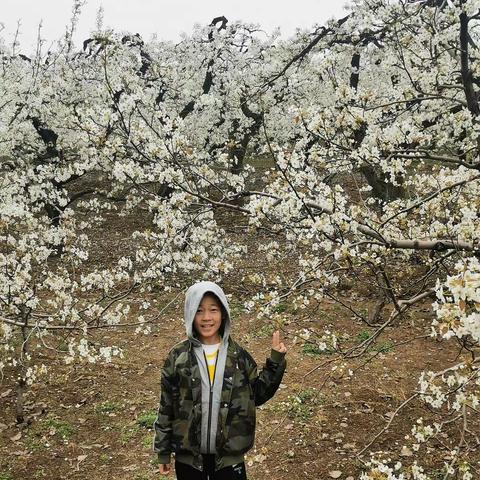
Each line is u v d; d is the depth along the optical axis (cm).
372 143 493
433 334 258
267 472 496
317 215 464
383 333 802
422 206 521
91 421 598
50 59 1366
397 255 602
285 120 1381
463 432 320
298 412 595
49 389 670
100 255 1284
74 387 677
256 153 1673
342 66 1205
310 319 862
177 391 304
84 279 687
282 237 1189
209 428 296
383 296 812
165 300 1009
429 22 691
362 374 680
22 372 693
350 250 405
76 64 1402
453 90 739
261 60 1405
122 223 1596
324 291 440
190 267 756
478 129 552
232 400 298
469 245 418
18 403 584
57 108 1222
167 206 590
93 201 1161
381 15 795
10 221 815
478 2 509
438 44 706
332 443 534
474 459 489
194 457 298
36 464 517
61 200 1014
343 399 620
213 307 305
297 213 451
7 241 702
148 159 543
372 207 904
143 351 802
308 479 482
